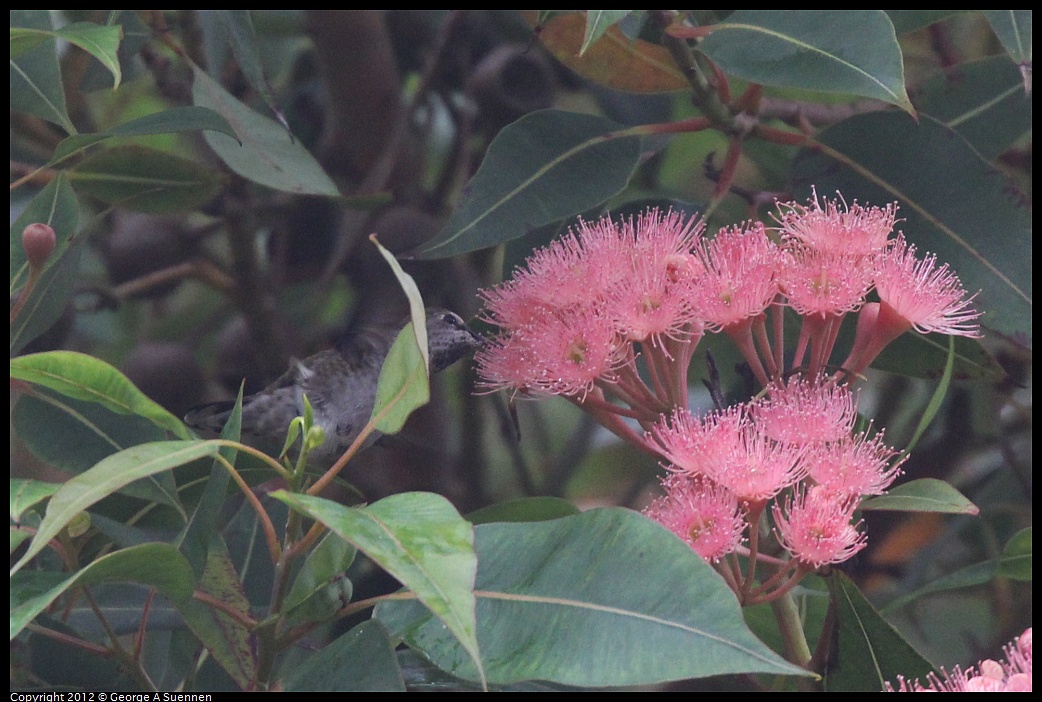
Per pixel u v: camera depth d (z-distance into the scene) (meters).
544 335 4.27
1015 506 6.78
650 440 4.01
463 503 7.76
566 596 3.39
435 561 2.89
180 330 8.80
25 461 7.34
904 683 3.80
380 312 6.21
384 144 7.80
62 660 4.37
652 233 4.39
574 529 3.52
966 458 7.15
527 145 4.97
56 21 6.96
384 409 3.50
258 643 4.00
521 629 3.39
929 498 3.75
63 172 4.99
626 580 3.32
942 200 4.91
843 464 3.81
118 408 3.73
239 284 6.98
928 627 7.73
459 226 4.82
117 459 3.15
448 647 3.52
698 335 4.29
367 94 7.60
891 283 4.17
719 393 4.46
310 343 7.44
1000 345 6.62
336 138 7.90
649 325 4.16
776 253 4.27
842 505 3.82
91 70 6.73
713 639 3.09
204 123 4.79
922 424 3.98
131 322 9.09
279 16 8.08
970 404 7.01
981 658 6.77
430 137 9.05
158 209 5.82
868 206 5.04
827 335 4.22
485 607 3.49
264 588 4.96
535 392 4.35
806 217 4.36
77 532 4.06
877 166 5.04
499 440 9.34
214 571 4.09
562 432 9.84
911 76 7.59
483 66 7.77
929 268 4.30
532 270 4.54
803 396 3.99
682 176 8.48
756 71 4.50
